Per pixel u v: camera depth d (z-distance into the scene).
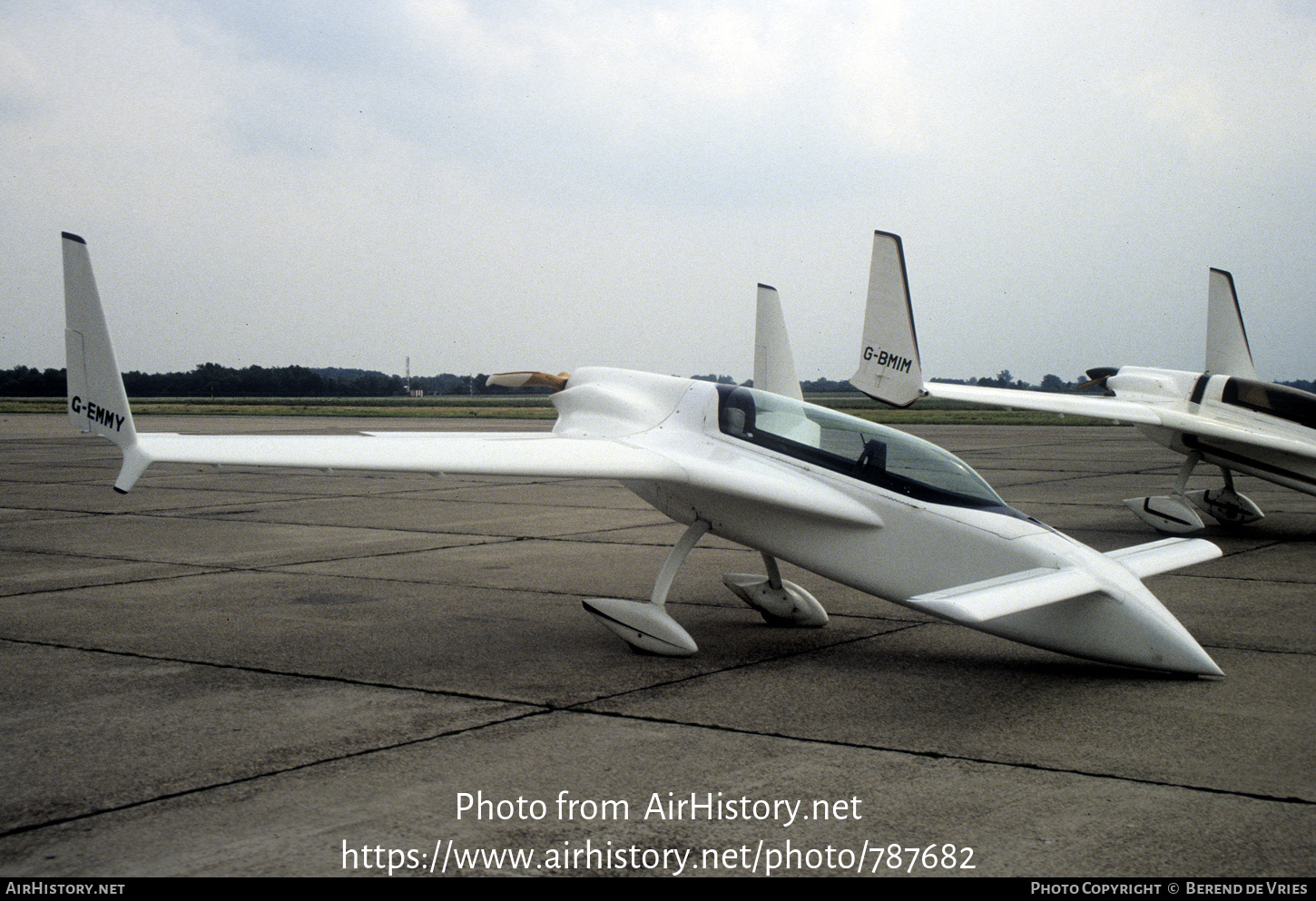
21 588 8.86
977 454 27.03
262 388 137.25
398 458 6.18
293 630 7.24
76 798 4.03
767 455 6.89
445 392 163.50
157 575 9.56
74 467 22.42
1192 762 4.47
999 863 3.47
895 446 6.45
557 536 12.47
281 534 12.52
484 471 6.16
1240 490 18.41
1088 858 3.50
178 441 6.26
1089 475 20.56
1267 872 3.39
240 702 5.40
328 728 4.96
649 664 6.32
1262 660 6.40
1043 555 5.82
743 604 8.44
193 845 3.60
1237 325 14.88
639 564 10.36
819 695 5.60
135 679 5.88
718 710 5.29
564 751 4.62
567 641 6.95
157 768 4.39
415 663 6.29
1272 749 4.64
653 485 7.34
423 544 11.71
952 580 6.06
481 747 4.68
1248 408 12.85
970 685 5.82
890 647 6.85
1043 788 4.15
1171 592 8.82
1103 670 6.21
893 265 10.76
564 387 8.93
